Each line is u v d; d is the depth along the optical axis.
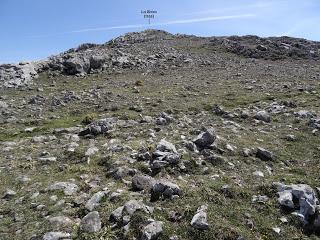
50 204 14.67
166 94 37.25
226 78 47.34
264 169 17.64
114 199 14.37
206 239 12.33
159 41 86.19
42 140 23.52
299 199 14.44
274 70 53.97
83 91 40.59
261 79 45.97
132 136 22.08
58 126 27.42
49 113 32.22
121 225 12.84
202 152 18.48
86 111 32.09
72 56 57.94
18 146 22.36
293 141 21.97
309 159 19.52
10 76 49.03
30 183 16.70
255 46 75.12
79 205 14.49
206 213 13.31
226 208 13.90
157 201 14.13
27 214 14.10
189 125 24.55
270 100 34.06
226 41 80.88
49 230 12.96
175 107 31.48
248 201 14.58
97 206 14.06
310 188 15.27
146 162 17.56
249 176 16.72
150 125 24.55
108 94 38.06
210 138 19.42
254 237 12.52
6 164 19.17
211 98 35.19
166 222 12.87
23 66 52.09
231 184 15.64
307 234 13.24
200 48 75.62
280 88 38.97
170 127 23.73
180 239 12.24
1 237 12.80
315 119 24.78
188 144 18.95
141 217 12.85
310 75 48.25
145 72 53.28
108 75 52.25
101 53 63.19
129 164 17.42
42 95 39.94
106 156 18.55
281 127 24.50
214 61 62.84
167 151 18.09
